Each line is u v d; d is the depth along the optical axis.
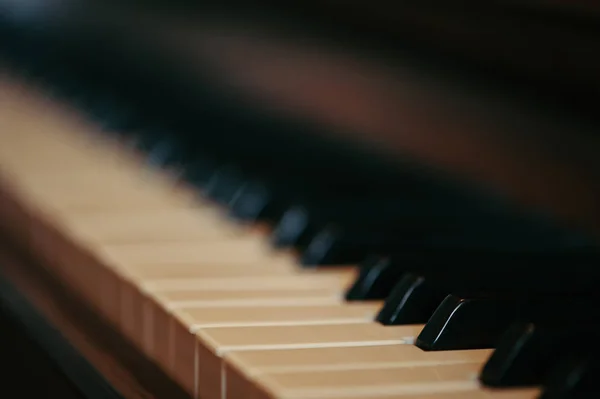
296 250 0.49
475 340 0.38
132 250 0.49
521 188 0.53
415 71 0.59
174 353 0.40
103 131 0.79
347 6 0.64
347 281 0.45
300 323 0.40
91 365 0.43
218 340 0.38
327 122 0.66
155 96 0.90
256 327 0.39
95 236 0.51
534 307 0.38
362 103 0.63
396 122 0.60
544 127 0.51
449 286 0.40
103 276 0.47
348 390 0.34
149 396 0.40
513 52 0.53
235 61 0.79
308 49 0.69
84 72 1.07
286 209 0.53
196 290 0.43
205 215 0.55
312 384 0.34
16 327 0.49
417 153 0.59
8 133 0.81
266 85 0.74
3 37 1.29
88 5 1.09
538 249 0.47
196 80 0.85
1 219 0.62
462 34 0.56
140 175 0.64
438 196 0.57
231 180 0.58
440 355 0.37
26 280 0.55
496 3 0.49
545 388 0.34
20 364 0.48
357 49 0.64
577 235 0.50
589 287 0.41
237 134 0.71
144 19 0.96
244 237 0.52
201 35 0.85
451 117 0.57
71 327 0.48
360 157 0.63
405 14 0.60
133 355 0.43
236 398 0.36
